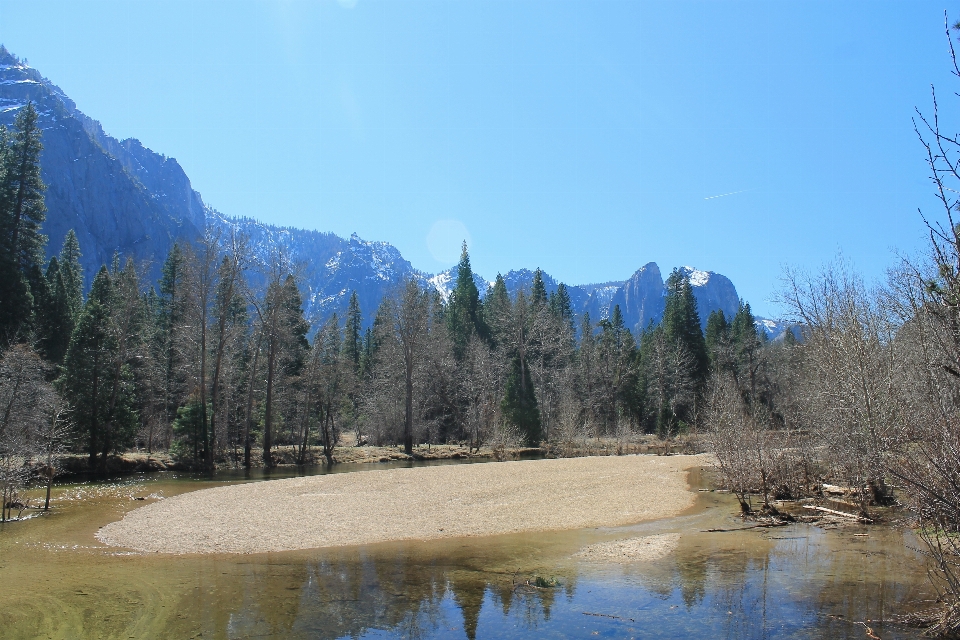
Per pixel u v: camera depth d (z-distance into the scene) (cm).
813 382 2333
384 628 923
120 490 2516
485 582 1163
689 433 5078
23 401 2591
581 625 927
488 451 4606
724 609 982
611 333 6856
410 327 4681
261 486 2473
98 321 3247
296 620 959
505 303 6694
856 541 1445
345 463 3922
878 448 1395
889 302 1838
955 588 830
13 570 1260
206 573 1236
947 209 606
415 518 1802
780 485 2088
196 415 3447
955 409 714
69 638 887
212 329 3938
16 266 4053
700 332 6362
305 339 4878
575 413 4725
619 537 1562
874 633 855
